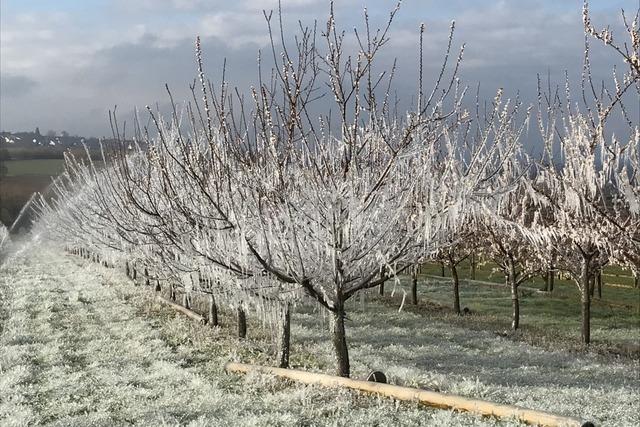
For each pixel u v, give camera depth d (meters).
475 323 28.02
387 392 11.72
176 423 10.48
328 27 11.63
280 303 14.34
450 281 47.78
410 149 12.16
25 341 18.84
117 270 44.62
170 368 15.01
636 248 15.19
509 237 26.22
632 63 10.87
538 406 11.50
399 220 12.64
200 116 12.55
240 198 12.97
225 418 10.79
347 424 10.27
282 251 12.05
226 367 15.10
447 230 13.07
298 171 12.73
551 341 23.64
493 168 12.76
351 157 11.90
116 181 23.19
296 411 11.20
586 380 16.08
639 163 12.50
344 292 12.95
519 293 40.03
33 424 10.91
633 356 21.38
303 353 17.95
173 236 14.04
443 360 18.45
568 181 14.12
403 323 26.78
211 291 16.23
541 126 15.16
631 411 11.64
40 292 32.53
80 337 19.83
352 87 11.70
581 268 24.17
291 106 11.98
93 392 13.16
